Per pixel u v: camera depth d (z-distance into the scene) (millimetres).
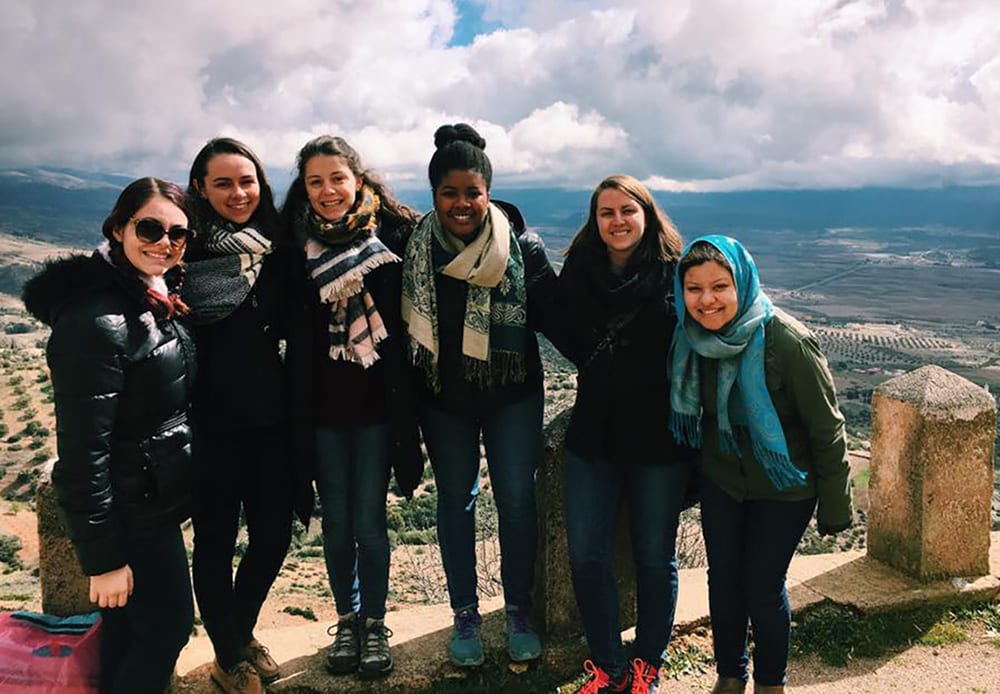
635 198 2518
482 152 2578
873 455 3723
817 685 3004
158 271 2135
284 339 2645
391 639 3072
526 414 2785
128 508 2135
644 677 2689
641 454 2621
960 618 3389
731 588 2693
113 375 2031
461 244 2635
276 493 2660
